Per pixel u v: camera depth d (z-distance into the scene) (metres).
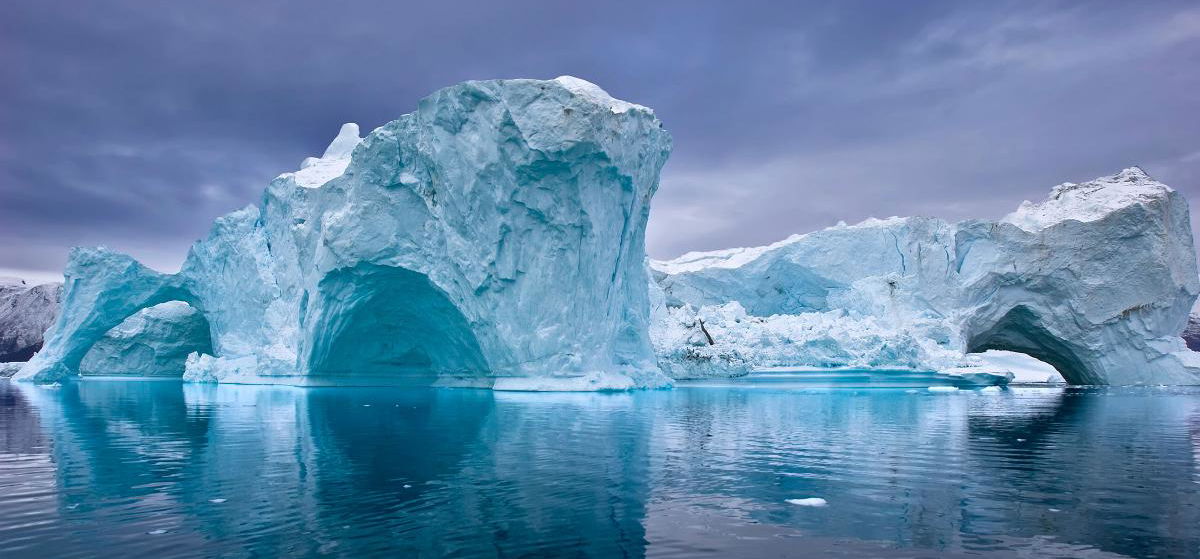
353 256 41.91
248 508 10.94
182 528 9.83
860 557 8.63
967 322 57.12
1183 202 56.38
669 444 17.67
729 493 11.95
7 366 79.69
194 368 59.28
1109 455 16.00
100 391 46.91
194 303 64.19
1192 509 10.80
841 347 49.84
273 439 18.75
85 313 61.91
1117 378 55.38
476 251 39.78
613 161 39.00
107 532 9.66
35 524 10.07
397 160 41.72
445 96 39.38
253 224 57.34
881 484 12.66
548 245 39.56
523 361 39.78
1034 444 17.84
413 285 43.34
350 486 12.46
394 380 49.25
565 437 19.00
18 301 103.31
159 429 21.52
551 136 37.28
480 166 38.78
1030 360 61.53
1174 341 55.16
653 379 44.94
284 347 50.41
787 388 47.69
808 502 11.22
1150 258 53.56
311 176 51.16
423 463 14.80
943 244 59.09
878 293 60.06
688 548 8.98
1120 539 9.30
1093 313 55.28
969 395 40.97
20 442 18.66
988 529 9.77
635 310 45.53
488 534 9.55
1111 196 56.03
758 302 70.06
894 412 27.56
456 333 43.81
